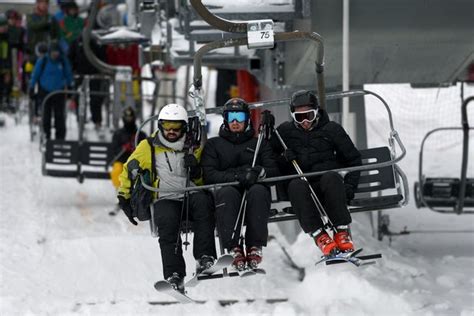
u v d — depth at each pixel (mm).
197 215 19203
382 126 44906
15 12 51031
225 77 46344
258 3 25000
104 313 21578
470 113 45094
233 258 17844
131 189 19688
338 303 21562
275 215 19891
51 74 42719
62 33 47000
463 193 26828
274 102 20531
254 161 19438
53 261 26375
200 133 19672
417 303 22062
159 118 19219
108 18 48031
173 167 19484
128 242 28188
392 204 20000
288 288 23688
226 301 22453
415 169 39781
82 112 35562
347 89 24562
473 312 21141
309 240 26469
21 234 29125
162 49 36281
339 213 19078
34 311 21703
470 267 25922
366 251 26312
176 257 19156
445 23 25609
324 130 20281
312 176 19812
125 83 42875
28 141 45562
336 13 25172
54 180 37344
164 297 22891
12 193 34875
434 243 29359
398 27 25609
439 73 26703
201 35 27047
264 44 20109
